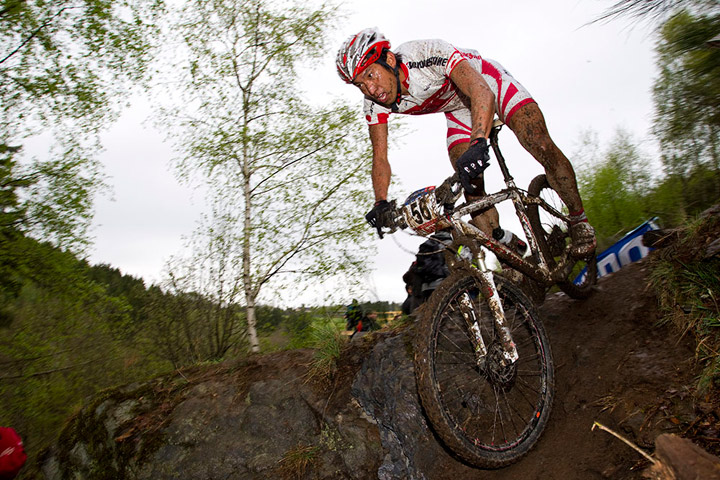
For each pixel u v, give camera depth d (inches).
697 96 158.1
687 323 81.7
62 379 315.9
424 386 68.7
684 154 174.1
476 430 88.7
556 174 94.1
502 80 94.7
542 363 82.6
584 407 80.7
